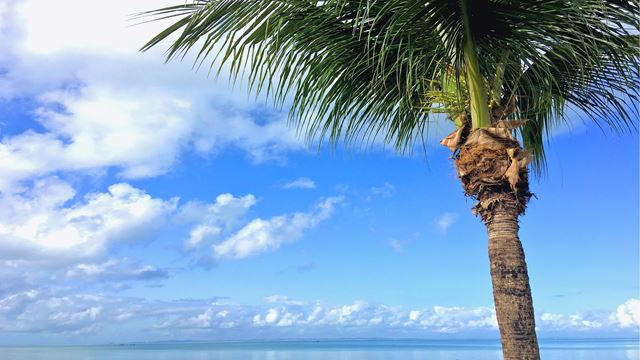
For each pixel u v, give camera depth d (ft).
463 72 13.58
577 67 13.93
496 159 12.62
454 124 14.26
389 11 12.30
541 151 16.69
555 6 11.59
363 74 14.55
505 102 14.51
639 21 11.35
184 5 12.05
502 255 12.26
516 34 12.32
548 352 270.87
